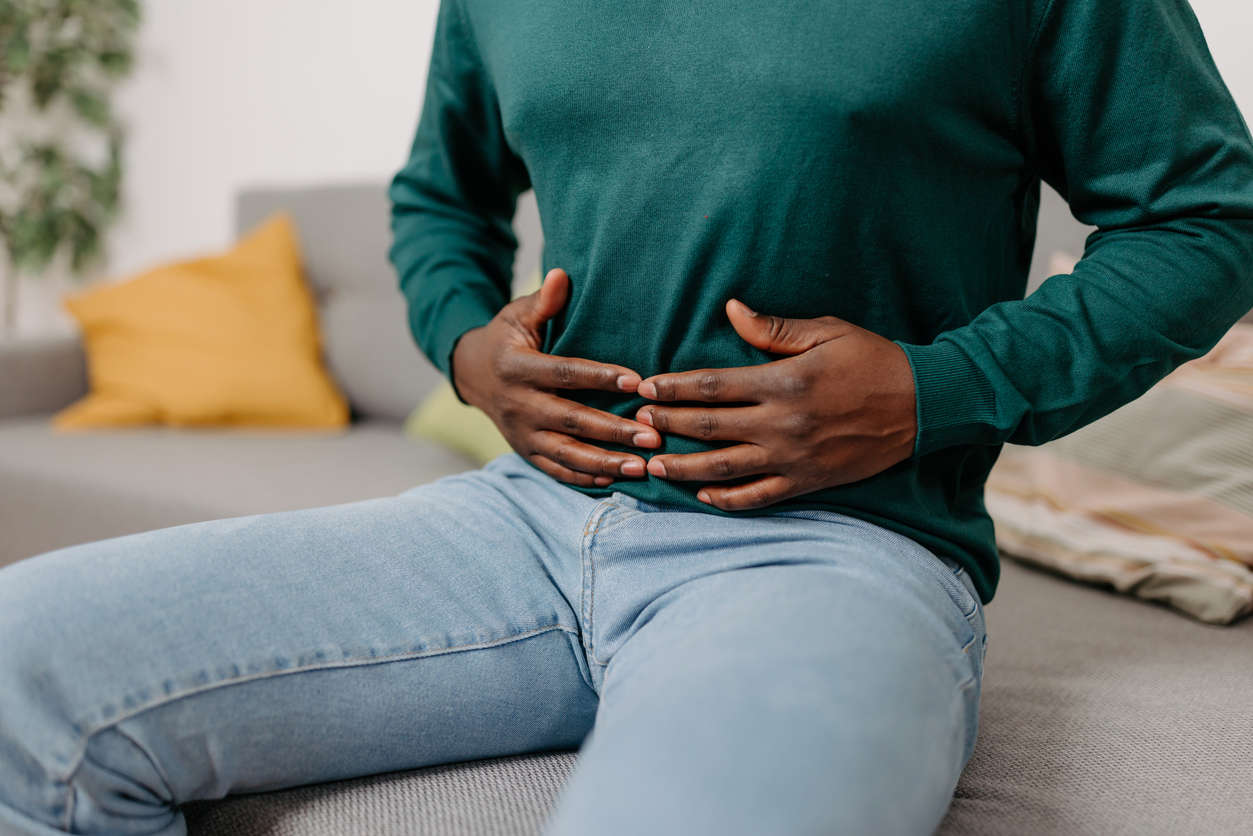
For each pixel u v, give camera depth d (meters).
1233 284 0.62
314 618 0.61
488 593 0.67
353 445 1.69
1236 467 1.00
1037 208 0.73
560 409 0.70
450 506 0.73
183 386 1.84
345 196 2.05
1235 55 1.23
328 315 2.01
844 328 0.61
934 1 0.60
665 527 0.65
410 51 2.15
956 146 0.62
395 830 0.59
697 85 0.64
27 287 3.04
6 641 0.53
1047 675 0.84
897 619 0.53
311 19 2.32
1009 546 1.17
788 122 0.61
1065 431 0.64
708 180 0.64
